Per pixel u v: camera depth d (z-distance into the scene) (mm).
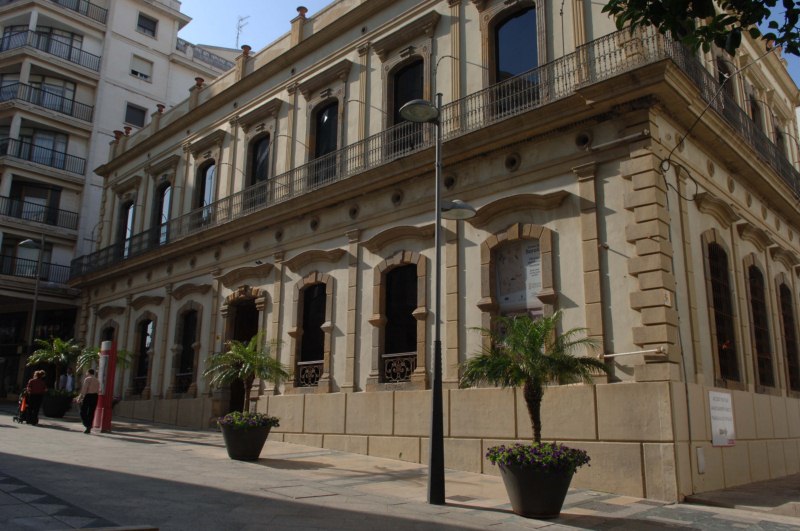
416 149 15656
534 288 13008
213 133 23156
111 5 36969
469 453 12805
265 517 7500
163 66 39125
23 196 33281
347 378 15922
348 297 16516
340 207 17391
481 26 15406
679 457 10312
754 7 6594
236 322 20531
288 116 20375
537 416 9578
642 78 11688
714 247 13727
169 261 23719
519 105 14195
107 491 8375
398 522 7770
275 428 17250
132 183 27859
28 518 6434
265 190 20422
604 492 10797
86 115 35406
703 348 12117
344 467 12648
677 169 12531
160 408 22062
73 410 26203
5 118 32938
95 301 28438
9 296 31172
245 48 23094
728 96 15188
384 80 17422
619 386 11031
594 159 12492
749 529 8047
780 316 16641
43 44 34312
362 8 18375
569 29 13773
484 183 14156
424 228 15031
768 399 14078
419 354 14445
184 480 9750
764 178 15945
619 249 11859
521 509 8625
